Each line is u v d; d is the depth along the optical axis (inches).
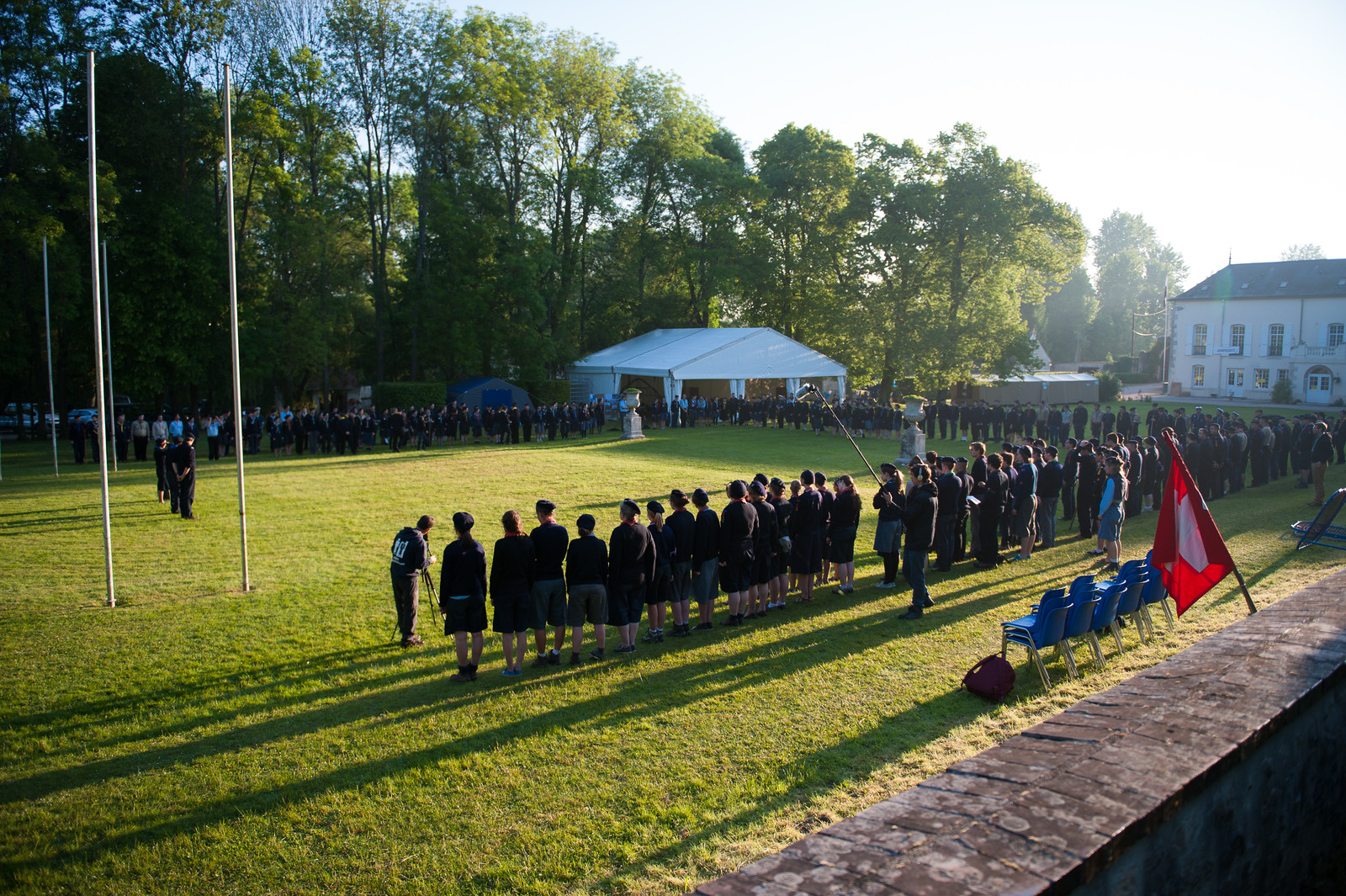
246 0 1446.9
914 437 1023.6
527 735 283.1
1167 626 388.8
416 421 1267.2
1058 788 111.2
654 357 1771.7
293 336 1512.1
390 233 1823.3
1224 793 124.1
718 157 2084.2
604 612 358.3
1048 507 571.5
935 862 94.3
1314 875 154.9
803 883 91.9
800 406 1525.6
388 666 351.9
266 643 380.2
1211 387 2418.8
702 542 395.9
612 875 201.8
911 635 387.5
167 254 1348.4
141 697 319.3
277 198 1596.9
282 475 940.6
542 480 899.4
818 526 455.2
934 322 1724.9
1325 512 527.2
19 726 293.7
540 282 1951.3
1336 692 157.6
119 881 204.4
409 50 1630.2
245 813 234.7
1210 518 350.9
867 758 261.0
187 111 1416.1
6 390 1562.5
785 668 345.7
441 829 225.0
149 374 1380.4
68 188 1282.0
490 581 338.6
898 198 1739.7
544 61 1860.2
